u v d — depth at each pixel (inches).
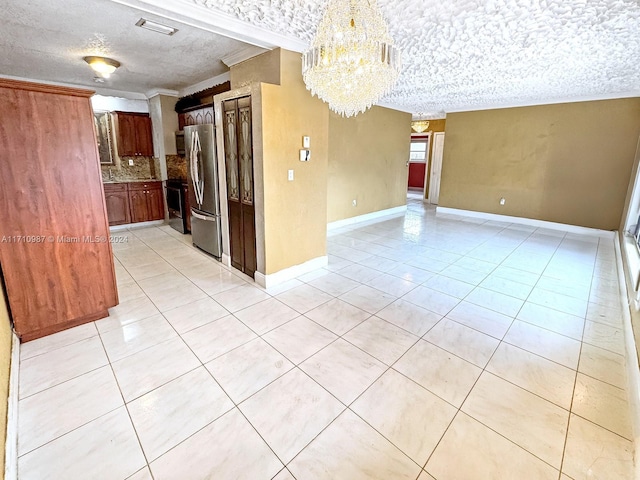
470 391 75.0
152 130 235.0
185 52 136.5
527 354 89.0
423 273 148.9
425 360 86.3
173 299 120.7
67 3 94.1
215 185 152.9
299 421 66.6
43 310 94.0
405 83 183.8
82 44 128.3
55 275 94.7
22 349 88.8
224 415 67.9
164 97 218.4
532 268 156.1
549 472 55.9
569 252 181.5
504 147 253.4
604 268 156.7
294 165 130.6
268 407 70.1
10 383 70.9
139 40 123.0
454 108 269.7
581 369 82.9
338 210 236.8
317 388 75.8
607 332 100.3
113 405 69.9
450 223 255.0
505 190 258.2
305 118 130.3
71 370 80.7
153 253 174.9
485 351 90.4
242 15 98.7
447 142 285.9
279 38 114.0
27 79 185.5
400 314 110.8
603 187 213.5
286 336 97.0
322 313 111.0
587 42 119.6
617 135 204.4
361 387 76.2
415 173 468.8
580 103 214.5
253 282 136.8
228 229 150.4
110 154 226.7
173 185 216.1
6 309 84.9
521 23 104.5
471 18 100.9
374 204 268.8
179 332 98.7
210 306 115.5
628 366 82.3
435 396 73.5
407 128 286.8
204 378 78.7
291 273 140.6
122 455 58.6
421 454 59.4
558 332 100.2
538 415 68.2
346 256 172.7
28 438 61.4
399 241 202.8
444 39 118.3
